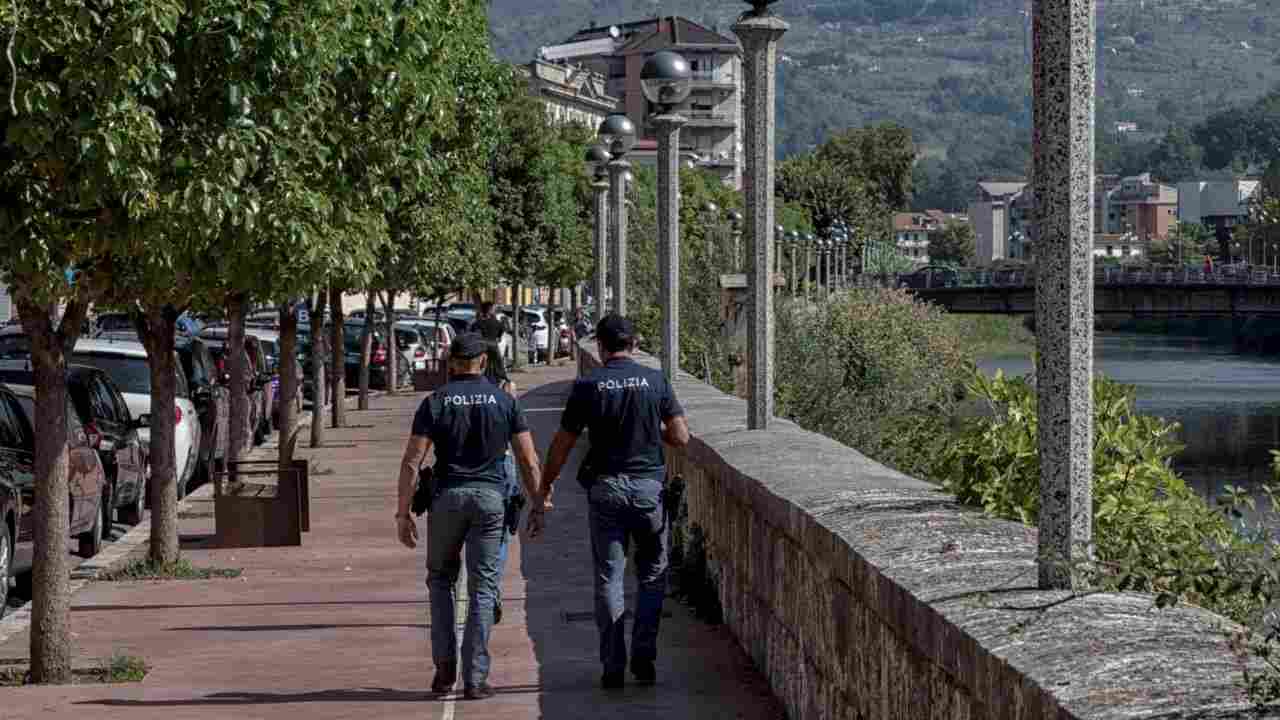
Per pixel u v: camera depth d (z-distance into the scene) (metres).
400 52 18.56
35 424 15.69
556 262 88.12
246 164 15.35
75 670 15.79
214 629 18.22
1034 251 8.22
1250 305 133.12
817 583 11.30
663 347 25.30
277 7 15.21
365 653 16.56
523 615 18.42
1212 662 6.22
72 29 13.30
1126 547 8.05
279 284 17.77
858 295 49.91
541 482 14.62
